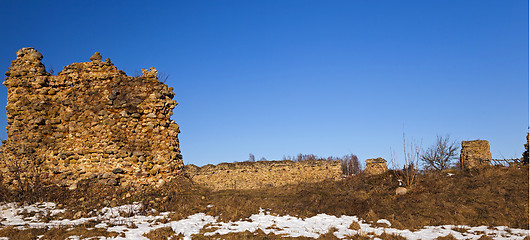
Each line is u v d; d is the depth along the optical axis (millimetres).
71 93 18266
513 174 19078
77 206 15305
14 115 17797
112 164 17375
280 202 17375
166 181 17734
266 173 25875
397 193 17734
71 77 18438
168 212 15281
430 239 12359
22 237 11398
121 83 18516
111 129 17750
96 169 17328
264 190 20484
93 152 17500
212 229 13148
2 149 17422
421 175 20531
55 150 17516
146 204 15844
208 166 25797
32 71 18172
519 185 17250
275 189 20656
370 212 15305
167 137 18359
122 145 17625
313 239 12422
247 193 19109
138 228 12875
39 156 17328
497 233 12883
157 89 18750
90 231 12188
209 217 14820
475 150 29797
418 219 14742
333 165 26594
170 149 18297
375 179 20594
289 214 15695
